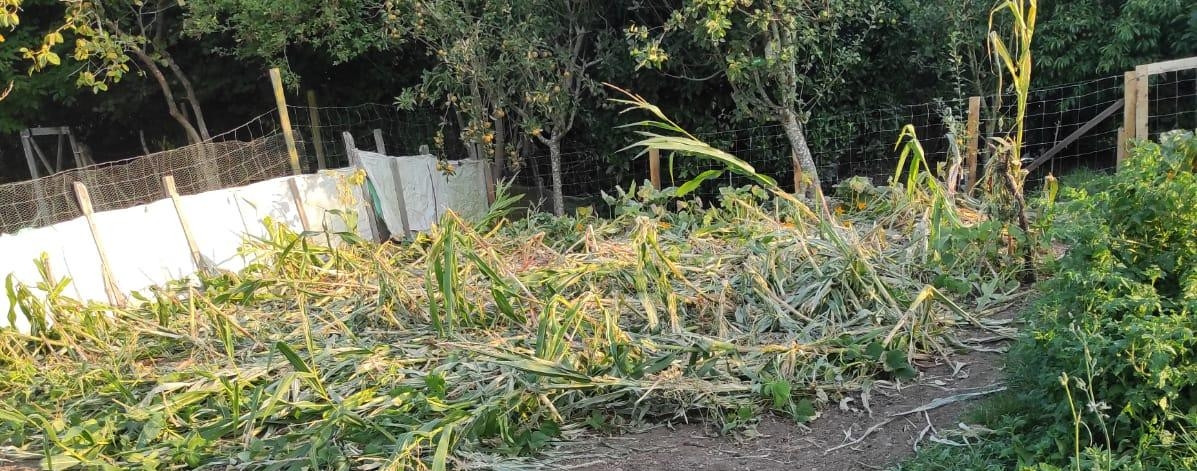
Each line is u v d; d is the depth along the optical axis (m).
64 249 6.64
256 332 5.27
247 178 9.18
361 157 9.09
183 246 7.47
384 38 9.48
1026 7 8.52
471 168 9.41
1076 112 9.03
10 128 12.01
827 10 7.80
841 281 4.69
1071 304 3.01
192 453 3.55
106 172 8.86
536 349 3.94
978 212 6.00
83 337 5.72
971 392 3.73
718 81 9.26
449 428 3.19
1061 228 3.17
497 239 7.14
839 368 3.96
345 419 3.47
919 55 9.37
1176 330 2.59
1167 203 2.90
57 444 3.62
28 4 11.34
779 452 3.44
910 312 4.19
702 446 3.55
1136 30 8.16
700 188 9.77
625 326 4.69
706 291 4.98
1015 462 2.92
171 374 4.30
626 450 3.55
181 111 12.70
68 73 11.48
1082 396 2.79
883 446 3.39
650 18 9.00
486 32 8.79
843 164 9.99
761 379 3.90
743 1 7.31
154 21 11.36
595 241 6.27
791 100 7.90
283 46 10.02
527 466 3.37
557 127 9.04
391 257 6.91
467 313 4.82
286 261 6.64
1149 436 2.59
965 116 9.21
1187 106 8.60
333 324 5.10
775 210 6.75
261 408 3.84
